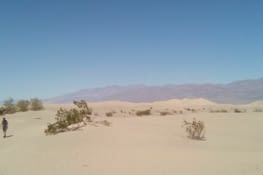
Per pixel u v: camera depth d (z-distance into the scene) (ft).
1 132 97.60
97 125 79.92
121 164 42.57
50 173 39.40
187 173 38.29
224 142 67.77
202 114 146.92
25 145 58.95
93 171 39.55
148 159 45.32
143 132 72.90
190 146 59.00
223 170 39.70
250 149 58.03
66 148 53.72
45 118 141.49
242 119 120.98
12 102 187.11
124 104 339.16
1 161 47.52
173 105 332.80
